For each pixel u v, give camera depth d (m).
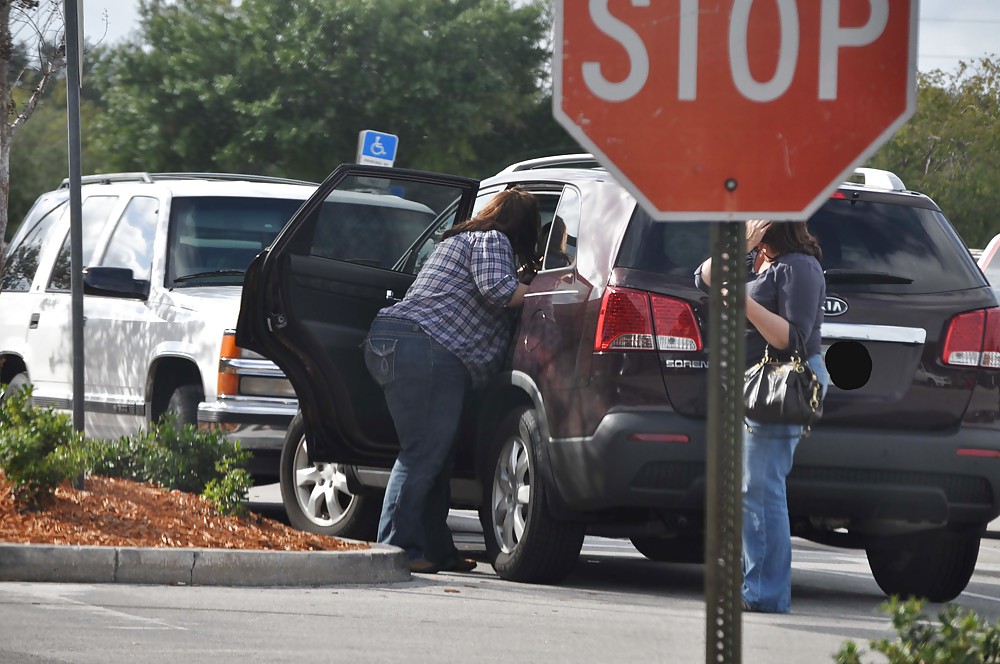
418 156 110.88
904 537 24.03
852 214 23.11
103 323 35.41
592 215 23.33
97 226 37.19
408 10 110.88
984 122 135.50
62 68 33.03
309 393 26.20
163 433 26.69
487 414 25.03
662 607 21.95
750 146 10.43
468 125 109.81
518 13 114.38
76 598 20.11
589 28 10.45
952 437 22.30
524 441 23.53
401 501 24.72
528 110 115.25
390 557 23.45
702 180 10.44
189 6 111.75
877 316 22.42
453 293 24.66
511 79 114.38
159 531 22.97
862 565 30.84
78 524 22.61
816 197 10.43
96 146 112.19
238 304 32.41
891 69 10.43
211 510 24.28
